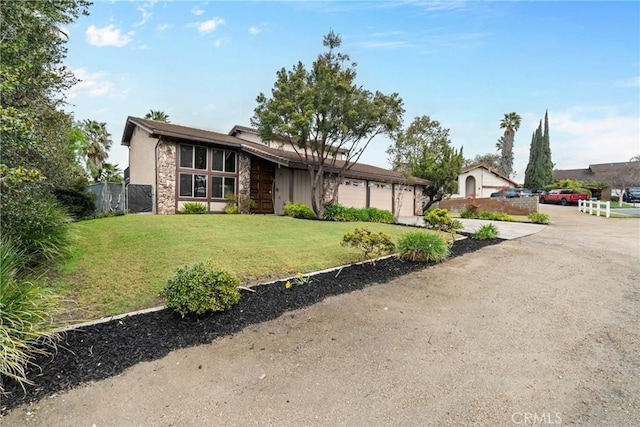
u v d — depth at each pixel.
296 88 12.41
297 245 7.25
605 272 5.85
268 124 12.71
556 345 3.29
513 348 3.23
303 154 17.64
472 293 4.82
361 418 2.25
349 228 10.23
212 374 2.74
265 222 10.46
